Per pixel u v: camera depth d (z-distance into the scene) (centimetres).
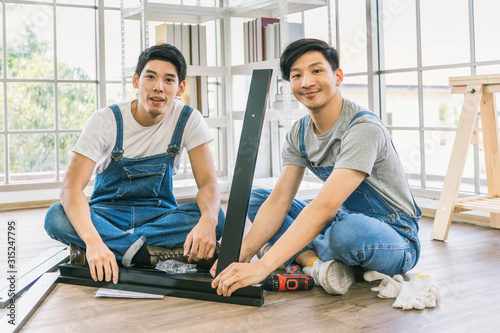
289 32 332
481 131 284
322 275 153
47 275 173
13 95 362
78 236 169
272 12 381
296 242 144
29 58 366
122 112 182
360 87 350
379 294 153
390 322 133
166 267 168
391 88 335
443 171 305
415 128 320
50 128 375
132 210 185
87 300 152
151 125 184
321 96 155
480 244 225
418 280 154
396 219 165
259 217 168
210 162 188
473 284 166
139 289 157
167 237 175
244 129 158
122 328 131
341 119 160
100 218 173
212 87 430
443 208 236
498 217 256
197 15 358
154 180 186
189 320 136
